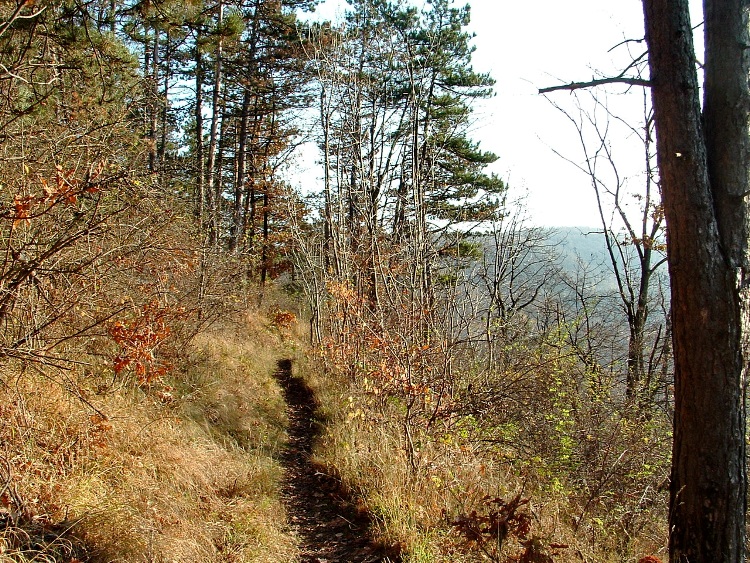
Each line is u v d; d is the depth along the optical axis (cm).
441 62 1745
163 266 665
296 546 538
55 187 396
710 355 378
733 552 379
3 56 489
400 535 516
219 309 1101
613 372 943
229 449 710
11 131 447
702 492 381
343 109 1308
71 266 457
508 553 458
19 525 375
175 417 639
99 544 394
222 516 525
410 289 821
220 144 2469
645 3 397
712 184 385
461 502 570
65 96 581
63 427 483
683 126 380
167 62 1873
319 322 1552
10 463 394
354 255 1063
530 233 1476
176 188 1053
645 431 771
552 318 1319
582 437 714
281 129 2470
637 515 614
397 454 655
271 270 2573
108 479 477
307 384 1224
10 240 389
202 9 1040
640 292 1167
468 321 823
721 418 378
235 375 998
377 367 837
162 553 412
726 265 377
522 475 672
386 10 1750
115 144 573
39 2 511
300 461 788
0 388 461
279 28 2081
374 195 1162
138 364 558
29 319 458
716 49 387
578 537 538
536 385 750
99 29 625
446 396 738
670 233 393
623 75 433
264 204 2489
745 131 381
